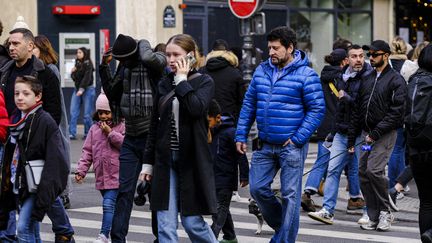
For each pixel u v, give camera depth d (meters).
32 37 18.81
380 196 22.77
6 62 19.52
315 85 18.61
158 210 15.81
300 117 18.69
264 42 51.22
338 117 23.67
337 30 53.44
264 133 18.81
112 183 20.08
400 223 24.30
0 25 20.75
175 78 15.66
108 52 18.94
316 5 52.69
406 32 55.50
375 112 22.62
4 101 18.20
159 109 15.96
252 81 19.11
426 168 18.67
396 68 28.58
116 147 20.08
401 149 27.47
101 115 20.09
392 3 54.84
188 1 49.06
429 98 18.52
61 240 18.81
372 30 54.53
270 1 51.03
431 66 18.77
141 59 18.09
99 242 20.00
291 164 18.62
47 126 16.52
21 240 16.77
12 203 17.14
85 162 20.41
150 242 20.97
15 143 16.75
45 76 18.61
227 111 23.52
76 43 47.78
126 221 18.41
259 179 18.98
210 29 49.75
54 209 18.61
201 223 15.88
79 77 43.66
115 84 18.81
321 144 25.36
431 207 18.92
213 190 15.80
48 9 47.47
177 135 15.76
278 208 19.09
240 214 25.27
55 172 16.39
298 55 18.86
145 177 16.25
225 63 23.61
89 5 47.56
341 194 29.02
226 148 19.72
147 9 48.28
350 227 23.47
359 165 22.84
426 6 53.91
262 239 21.55
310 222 24.16
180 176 15.75
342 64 25.95
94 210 25.73
